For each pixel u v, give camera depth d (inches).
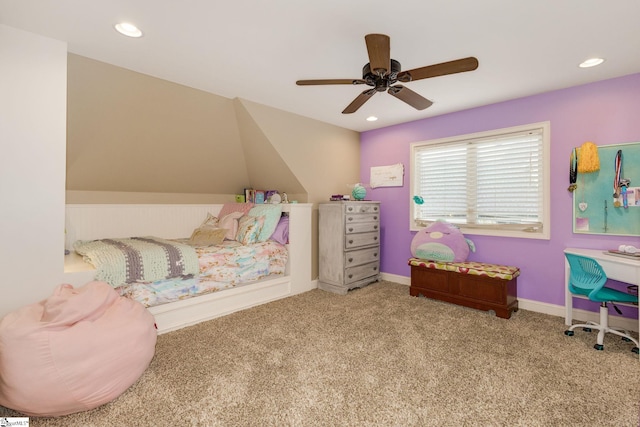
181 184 157.5
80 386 62.6
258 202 174.1
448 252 136.1
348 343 97.2
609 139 110.4
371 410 66.1
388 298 144.2
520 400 69.2
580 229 116.6
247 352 91.3
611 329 97.7
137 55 92.9
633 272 88.4
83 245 115.2
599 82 111.7
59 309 67.2
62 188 85.5
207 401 69.0
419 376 78.9
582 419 63.0
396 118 159.5
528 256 129.4
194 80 111.4
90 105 105.4
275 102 134.8
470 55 92.4
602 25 76.5
